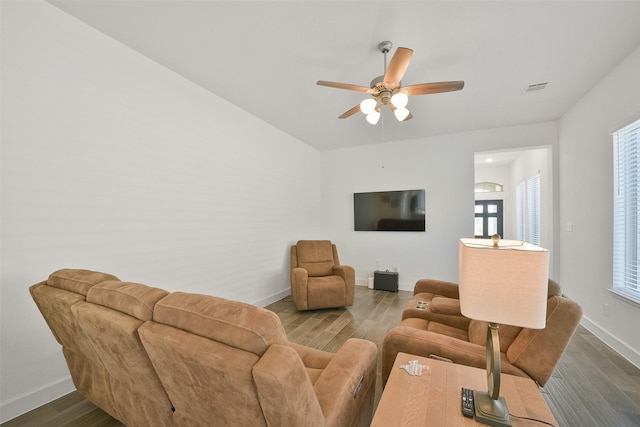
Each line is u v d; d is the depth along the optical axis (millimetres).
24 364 1708
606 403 1793
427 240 4703
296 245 4324
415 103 3297
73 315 1230
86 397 1667
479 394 1007
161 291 1117
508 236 7742
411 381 1154
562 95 3086
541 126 3967
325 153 5500
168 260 2582
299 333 2953
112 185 2162
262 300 3828
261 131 3857
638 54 2234
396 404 1015
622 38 2119
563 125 3682
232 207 3338
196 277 2861
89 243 2020
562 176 3734
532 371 1286
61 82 1886
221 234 3174
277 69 2580
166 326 944
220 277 3150
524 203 6254
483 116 3717
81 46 1987
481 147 4332
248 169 3607
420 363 1286
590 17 1898
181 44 2234
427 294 2566
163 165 2549
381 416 957
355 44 2199
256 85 2887
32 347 1738
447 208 4570
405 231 4848
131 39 2178
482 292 874
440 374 1200
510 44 2189
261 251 3834
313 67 2541
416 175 4770
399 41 2156
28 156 1732
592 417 1671
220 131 3166
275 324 842
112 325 1040
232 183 3340
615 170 2566
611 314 2594
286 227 4426
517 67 2514
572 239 3434
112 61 2172
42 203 1789
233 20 1955
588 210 3027
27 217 1726
